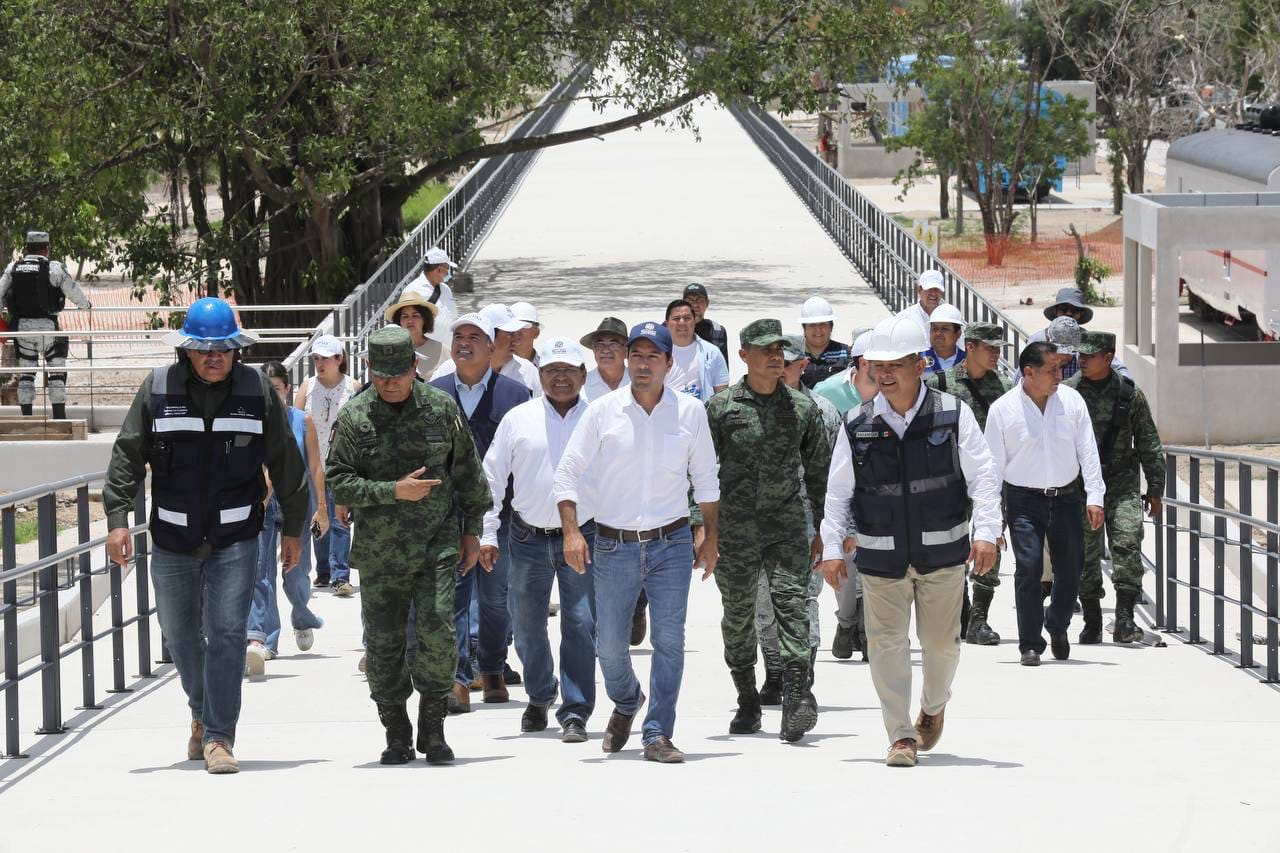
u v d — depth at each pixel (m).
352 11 30.05
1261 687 12.41
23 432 27.02
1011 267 48.28
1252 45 59.47
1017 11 74.50
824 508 10.03
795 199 57.38
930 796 8.29
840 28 37.12
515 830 7.64
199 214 36.94
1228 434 26.69
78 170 32.53
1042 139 53.59
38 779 9.39
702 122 91.25
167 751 10.19
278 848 7.40
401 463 9.35
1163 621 15.35
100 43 31.73
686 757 9.75
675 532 9.65
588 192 60.50
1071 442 12.95
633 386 9.53
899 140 57.62
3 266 34.44
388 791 8.64
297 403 15.66
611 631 9.73
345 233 38.22
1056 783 8.62
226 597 9.35
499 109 35.19
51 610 10.88
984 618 14.51
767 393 10.09
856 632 13.81
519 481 10.52
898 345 9.16
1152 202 27.48
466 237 45.69
